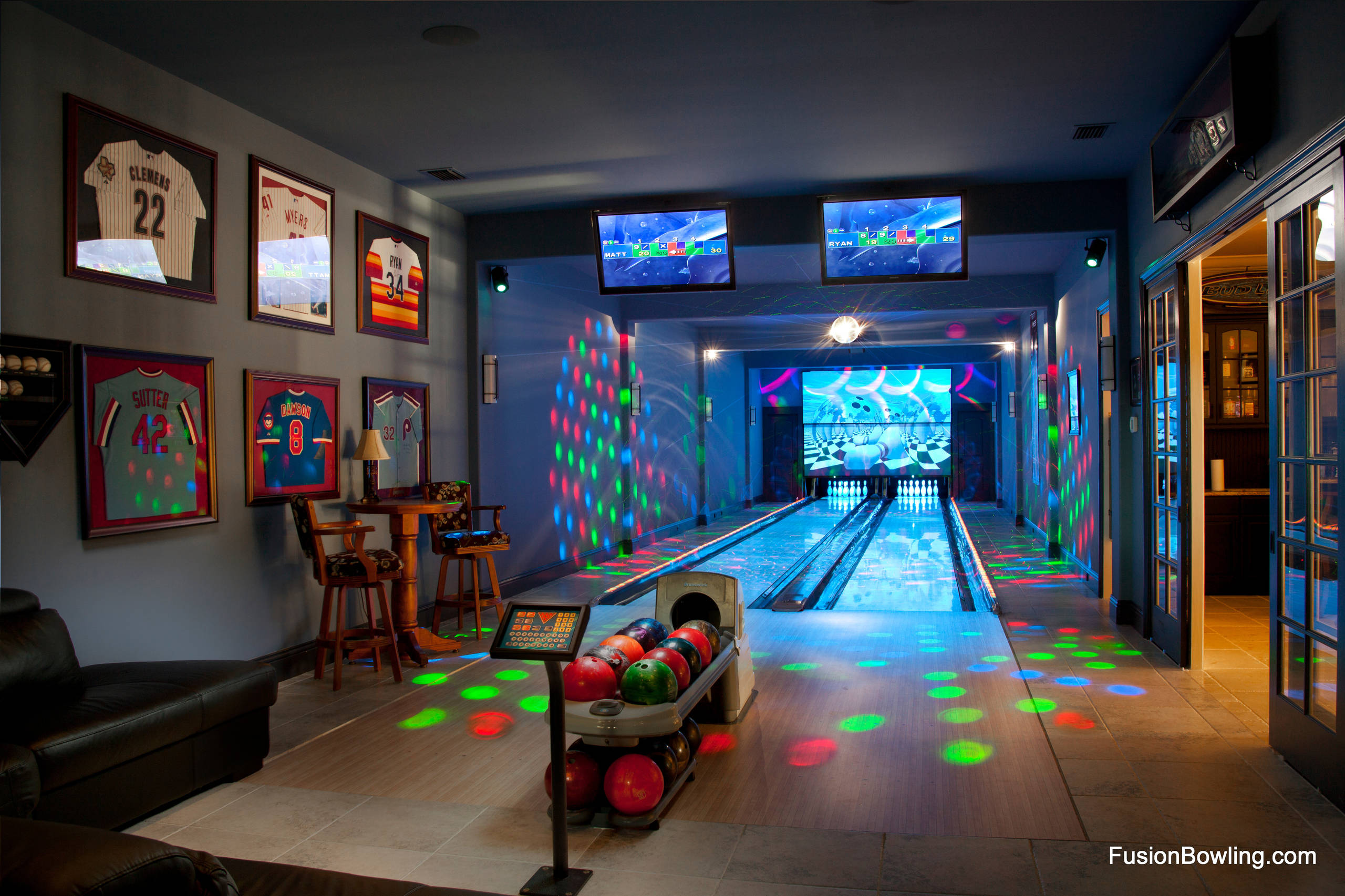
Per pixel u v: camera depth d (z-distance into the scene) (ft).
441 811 10.89
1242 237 23.07
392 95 15.84
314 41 13.69
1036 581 28.07
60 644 10.83
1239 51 12.42
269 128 17.07
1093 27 13.51
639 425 39.32
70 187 12.82
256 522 16.47
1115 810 10.54
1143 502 19.58
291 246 17.48
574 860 9.50
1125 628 20.79
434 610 20.94
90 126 13.16
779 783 11.58
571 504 31.17
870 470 66.95
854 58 14.58
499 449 25.73
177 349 14.78
